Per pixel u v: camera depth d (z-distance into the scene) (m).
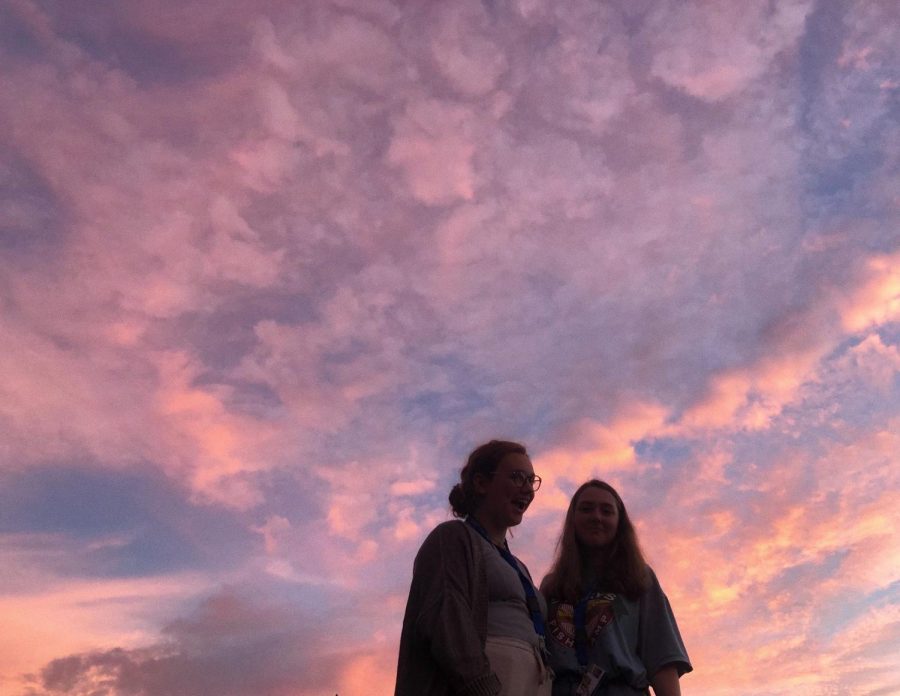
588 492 4.86
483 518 4.25
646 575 4.66
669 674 4.41
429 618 3.51
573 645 4.44
